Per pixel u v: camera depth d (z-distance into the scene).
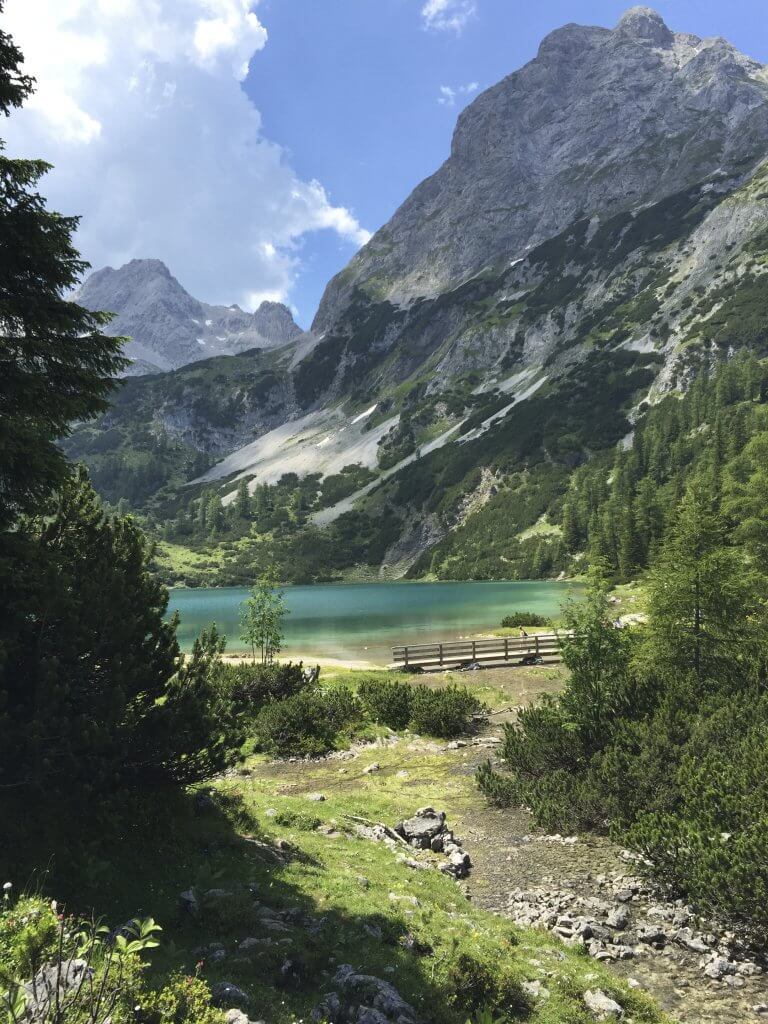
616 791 13.26
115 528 10.32
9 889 6.13
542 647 40.12
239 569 190.75
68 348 8.78
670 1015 7.14
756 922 8.68
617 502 132.12
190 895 7.41
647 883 10.63
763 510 37.34
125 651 9.16
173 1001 4.60
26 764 7.60
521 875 11.58
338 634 62.62
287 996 5.70
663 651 20.27
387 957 7.10
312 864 10.09
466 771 18.94
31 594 8.13
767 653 18.41
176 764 9.70
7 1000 3.36
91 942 4.25
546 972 7.72
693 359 185.50
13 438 7.86
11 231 8.06
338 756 21.20
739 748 12.84
